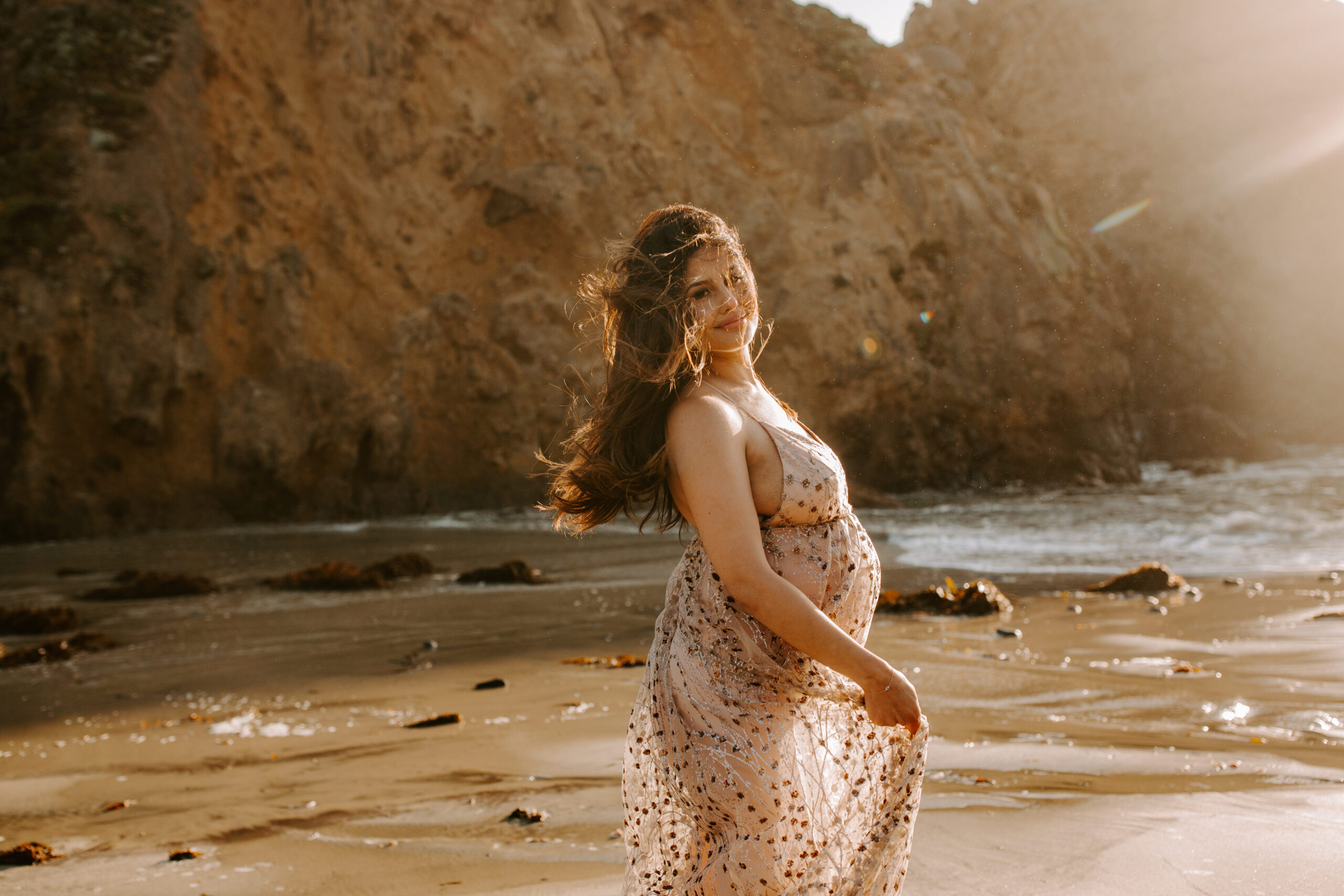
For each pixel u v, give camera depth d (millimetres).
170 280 16438
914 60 25078
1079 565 9406
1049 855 2271
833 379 20156
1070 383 22266
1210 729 3680
